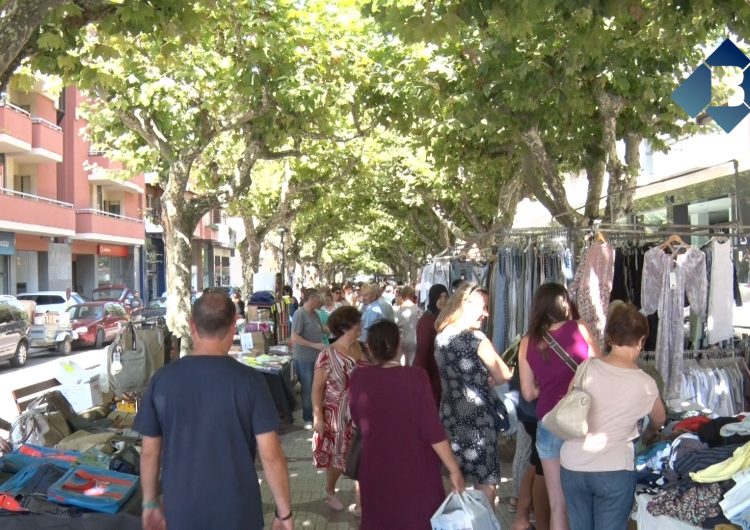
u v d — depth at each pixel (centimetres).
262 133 1145
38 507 457
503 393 654
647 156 1689
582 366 422
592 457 404
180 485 333
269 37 1020
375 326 440
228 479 335
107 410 805
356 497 650
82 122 3478
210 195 1102
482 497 408
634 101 988
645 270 689
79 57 797
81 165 3512
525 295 907
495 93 966
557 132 1132
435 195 2086
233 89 1053
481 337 527
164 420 343
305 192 2236
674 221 1449
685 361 707
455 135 1185
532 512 626
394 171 2152
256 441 353
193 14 694
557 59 929
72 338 2377
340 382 659
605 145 1033
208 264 5853
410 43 641
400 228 3369
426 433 420
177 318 977
